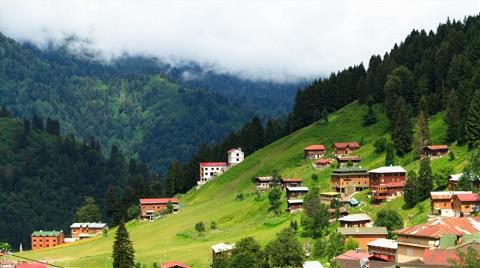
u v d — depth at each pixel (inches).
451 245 6599.4
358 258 7096.5
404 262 6318.9
